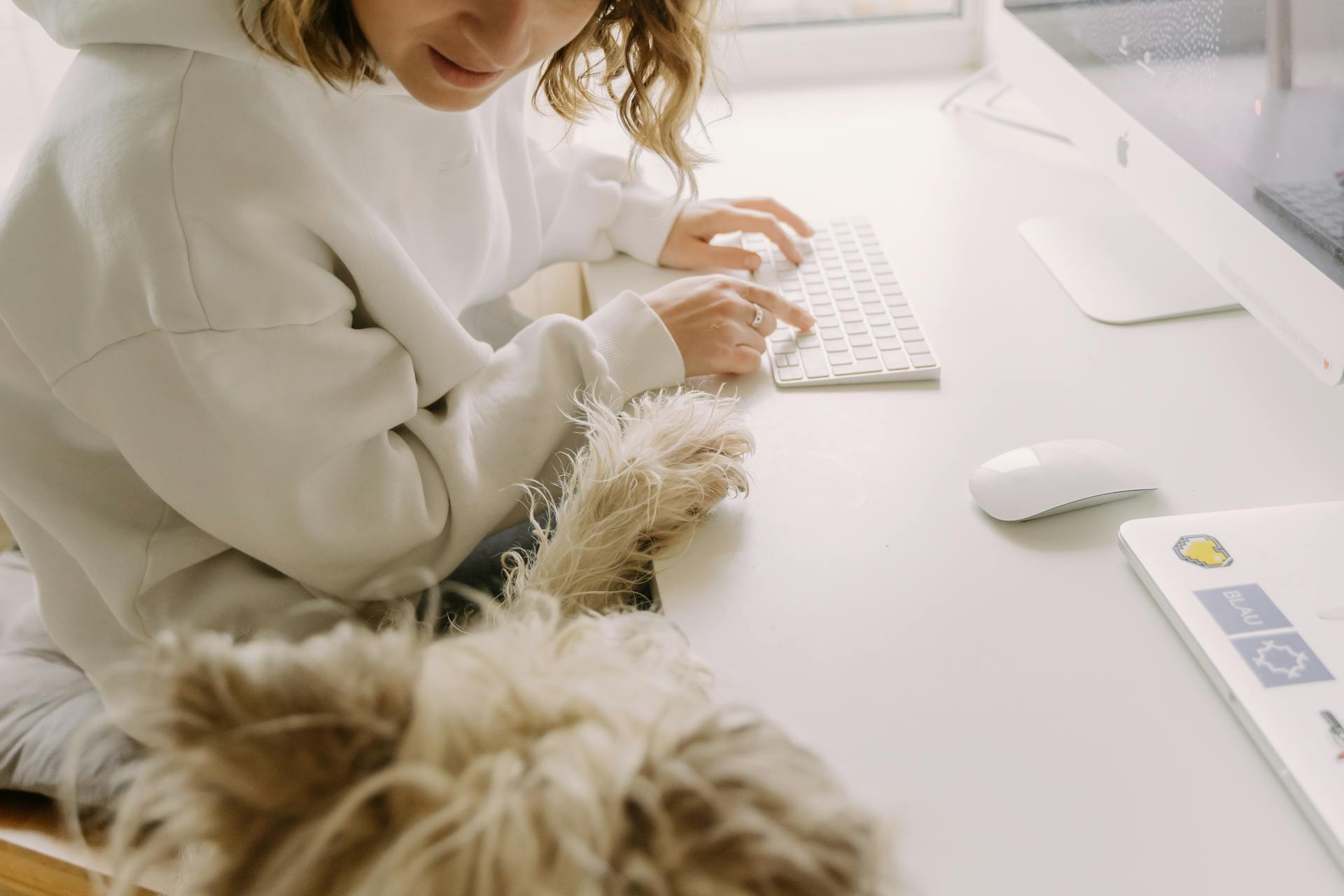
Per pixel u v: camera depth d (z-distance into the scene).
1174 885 0.48
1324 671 0.55
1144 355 0.82
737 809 0.33
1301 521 0.64
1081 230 0.98
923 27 1.35
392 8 0.65
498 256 0.98
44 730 0.77
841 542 0.68
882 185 1.09
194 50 0.68
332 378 0.70
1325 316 0.65
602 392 0.79
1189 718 0.56
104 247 0.66
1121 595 0.63
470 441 0.78
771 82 1.36
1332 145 0.62
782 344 0.86
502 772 0.33
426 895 0.32
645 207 1.00
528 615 0.53
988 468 0.69
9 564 0.96
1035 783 0.53
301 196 0.69
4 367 0.72
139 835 0.42
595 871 0.31
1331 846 0.49
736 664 0.60
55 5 0.71
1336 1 0.60
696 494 0.69
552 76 0.90
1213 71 0.74
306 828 0.34
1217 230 0.76
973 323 0.87
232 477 0.69
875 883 0.35
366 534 0.73
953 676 0.58
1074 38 0.96
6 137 1.15
